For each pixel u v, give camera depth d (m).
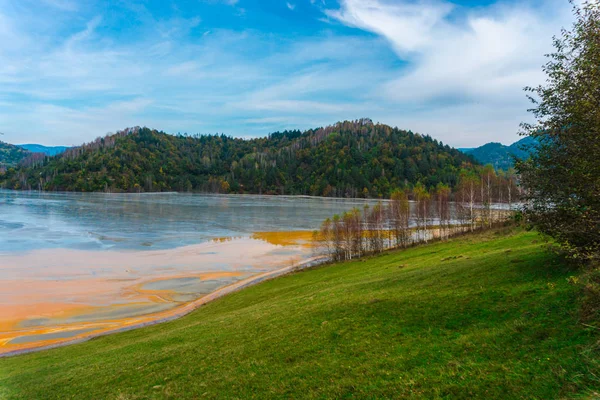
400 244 65.75
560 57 13.49
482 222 67.12
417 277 24.12
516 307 13.79
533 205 16.12
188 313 34.00
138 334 26.59
